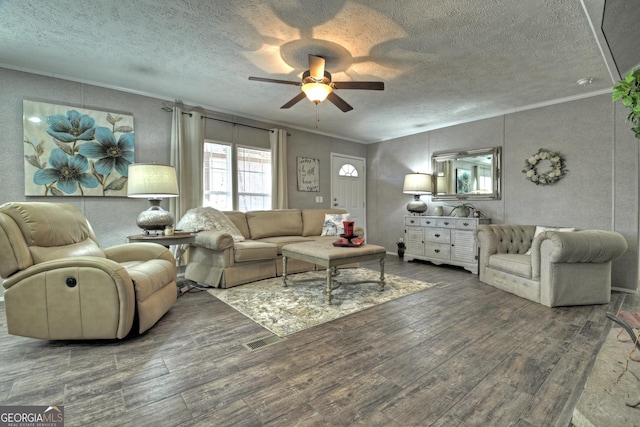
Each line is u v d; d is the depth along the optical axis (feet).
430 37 8.10
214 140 14.30
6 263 6.45
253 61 9.55
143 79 10.98
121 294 6.63
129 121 11.87
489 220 14.82
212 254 11.57
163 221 10.06
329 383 5.31
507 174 14.51
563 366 5.83
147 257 9.20
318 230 16.43
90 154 11.07
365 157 21.53
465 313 8.74
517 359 6.11
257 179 16.01
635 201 11.05
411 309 9.07
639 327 5.15
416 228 16.78
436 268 15.24
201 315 8.57
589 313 8.76
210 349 6.57
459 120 16.01
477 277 13.26
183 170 12.99
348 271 14.29
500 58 9.27
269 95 12.59
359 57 9.20
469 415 4.48
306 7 6.90
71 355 6.30
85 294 6.56
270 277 12.63
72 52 9.02
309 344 6.80
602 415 4.07
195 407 4.66
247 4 6.81
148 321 7.27
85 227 8.68
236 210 15.01
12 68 9.80
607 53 8.70
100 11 7.06
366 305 9.40
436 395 4.96
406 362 6.01
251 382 5.33
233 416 4.46
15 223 6.71
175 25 7.63
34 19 7.38
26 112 10.00
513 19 7.29
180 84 11.44
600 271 9.51
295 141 17.60
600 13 6.91
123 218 11.89
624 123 11.32
